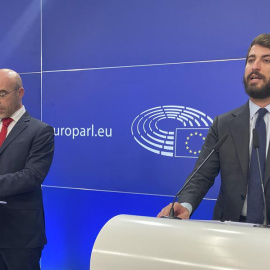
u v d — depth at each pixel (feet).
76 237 11.42
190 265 3.20
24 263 8.18
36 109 12.01
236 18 9.50
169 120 10.25
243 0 9.42
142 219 3.81
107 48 11.00
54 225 11.69
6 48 12.46
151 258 3.37
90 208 11.22
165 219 3.80
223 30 9.64
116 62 10.88
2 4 12.51
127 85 10.75
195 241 3.33
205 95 9.85
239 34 9.47
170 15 10.22
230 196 6.12
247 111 6.33
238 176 6.10
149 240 3.50
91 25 11.21
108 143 11.00
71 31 11.48
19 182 7.92
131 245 3.52
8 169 8.30
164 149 10.30
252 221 5.85
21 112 8.83
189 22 10.00
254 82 6.11
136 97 10.64
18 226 8.16
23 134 8.48
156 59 10.39
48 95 11.83
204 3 9.83
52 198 11.73
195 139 9.95
